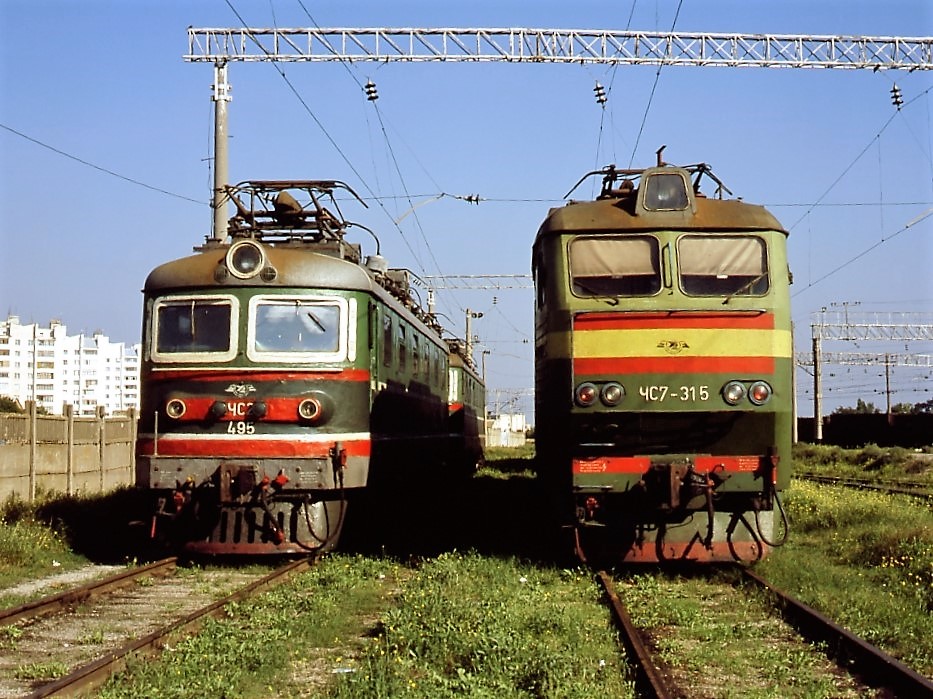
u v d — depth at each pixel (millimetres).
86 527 14938
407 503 17906
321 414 12414
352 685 6719
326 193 15062
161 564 12070
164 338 12734
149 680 6820
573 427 11320
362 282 13078
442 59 24766
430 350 20047
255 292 12656
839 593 10055
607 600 9945
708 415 11164
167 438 12438
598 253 11609
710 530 11172
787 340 11500
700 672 7438
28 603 9164
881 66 25625
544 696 6562
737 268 11492
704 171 12797
